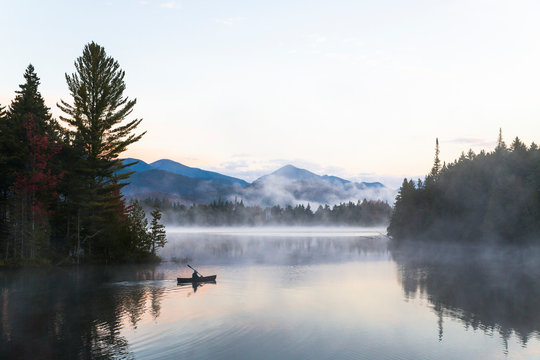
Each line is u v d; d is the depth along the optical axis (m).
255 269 41.59
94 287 29.31
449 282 33.78
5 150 43.28
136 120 50.47
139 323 19.06
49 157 42.94
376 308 23.19
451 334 18.08
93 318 19.86
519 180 78.19
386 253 65.50
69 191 45.41
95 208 48.00
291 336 17.31
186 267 42.78
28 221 41.22
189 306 22.95
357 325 19.38
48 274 36.69
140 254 47.59
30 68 56.44
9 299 24.81
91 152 47.12
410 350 15.81
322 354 15.12
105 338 16.61
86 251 47.47
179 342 16.19
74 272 38.09
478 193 90.62
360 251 69.69
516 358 15.12
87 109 46.97
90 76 47.28
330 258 55.22
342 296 26.78
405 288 30.28
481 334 18.16
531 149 87.75
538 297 27.06
